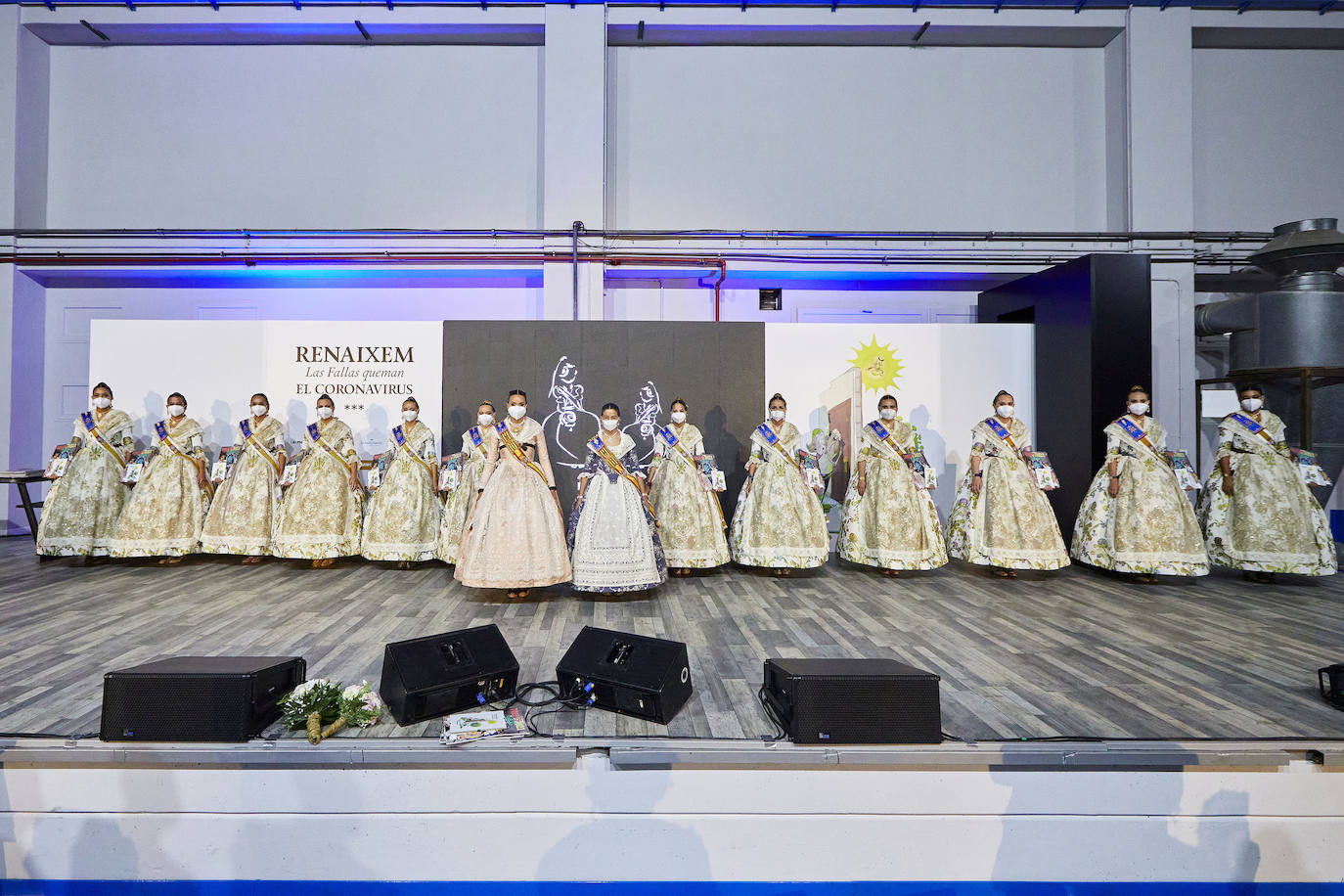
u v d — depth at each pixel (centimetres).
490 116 704
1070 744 207
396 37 688
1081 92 713
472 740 206
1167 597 430
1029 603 412
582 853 202
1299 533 461
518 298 711
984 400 611
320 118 698
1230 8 670
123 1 655
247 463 514
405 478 503
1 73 657
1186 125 670
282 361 580
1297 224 572
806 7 677
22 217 665
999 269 703
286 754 199
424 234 675
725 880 202
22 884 200
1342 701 237
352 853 201
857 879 202
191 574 481
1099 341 528
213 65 696
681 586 460
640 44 703
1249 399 483
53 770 200
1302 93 716
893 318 718
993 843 202
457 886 202
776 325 607
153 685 204
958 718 229
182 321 578
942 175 710
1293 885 203
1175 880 203
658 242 690
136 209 689
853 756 200
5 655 292
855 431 580
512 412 416
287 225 694
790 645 320
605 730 217
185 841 200
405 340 583
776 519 484
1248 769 204
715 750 201
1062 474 564
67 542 502
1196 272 698
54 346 693
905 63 712
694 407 576
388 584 455
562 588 451
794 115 709
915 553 477
